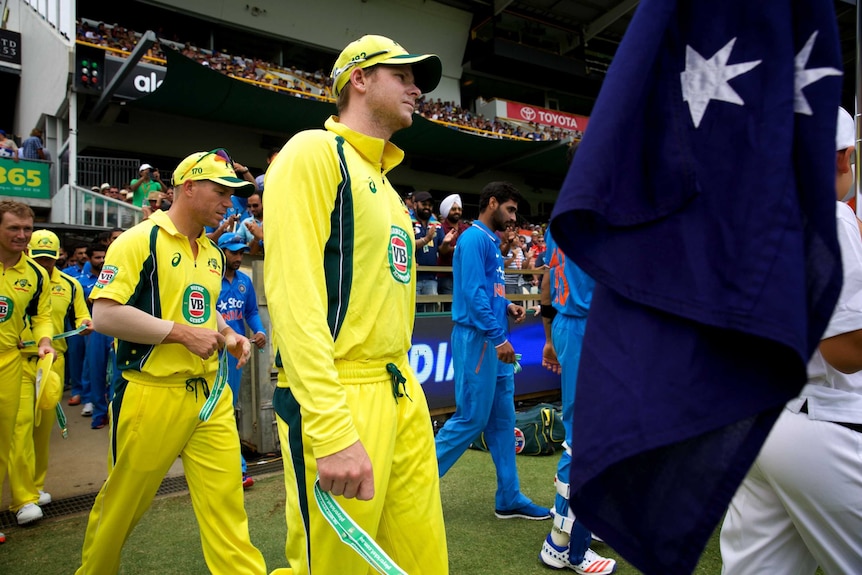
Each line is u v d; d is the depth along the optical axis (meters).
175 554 3.12
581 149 0.93
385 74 1.70
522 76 26.94
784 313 0.80
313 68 22.30
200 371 2.53
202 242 2.77
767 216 0.85
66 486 4.33
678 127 0.96
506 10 26.19
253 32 19.86
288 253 1.44
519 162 22.52
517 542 3.22
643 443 0.86
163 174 17.09
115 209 9.91
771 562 1.67
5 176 12.26
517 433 4.99
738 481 0.87
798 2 0.93
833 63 0.89
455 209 6.65
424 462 1.76
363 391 1.58
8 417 3.47
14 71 17.08
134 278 2.45
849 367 1.42
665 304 0.89
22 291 3.53
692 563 0.89
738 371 0.86
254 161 19.08
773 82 0.91
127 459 2.42
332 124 1.71
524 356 6.50
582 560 2.83
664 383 0.88
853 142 1.60
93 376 5.96
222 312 4.47
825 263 0.85
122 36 16.22
